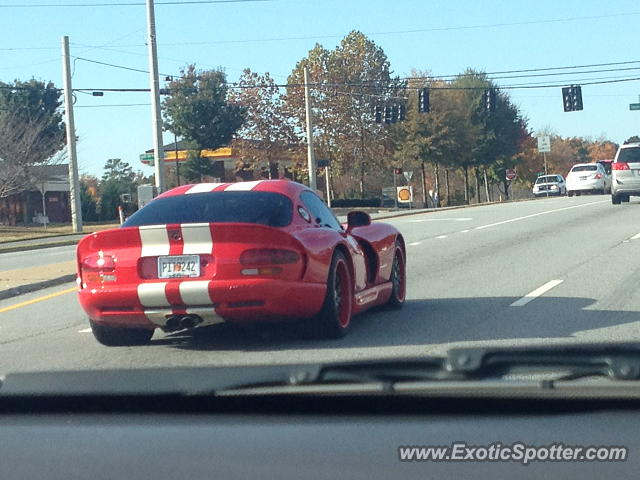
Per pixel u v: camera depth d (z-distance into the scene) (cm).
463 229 2414
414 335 871
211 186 874
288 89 7644
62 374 450
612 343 441
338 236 855
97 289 782
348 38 7750
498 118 8662
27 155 4847
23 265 2081
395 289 1038
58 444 392
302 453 358
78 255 805
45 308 1225
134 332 866
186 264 762
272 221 796
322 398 401
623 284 1206
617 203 3247
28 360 827
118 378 438
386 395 392
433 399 389
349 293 866
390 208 6172
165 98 7044
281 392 405
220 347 847
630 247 1703
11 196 5966
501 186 10881
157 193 3180
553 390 376
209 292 751
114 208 6481
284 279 761
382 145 7706
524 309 1023
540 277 1315
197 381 423
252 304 755
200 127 7006
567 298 1098
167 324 779
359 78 7619
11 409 437
